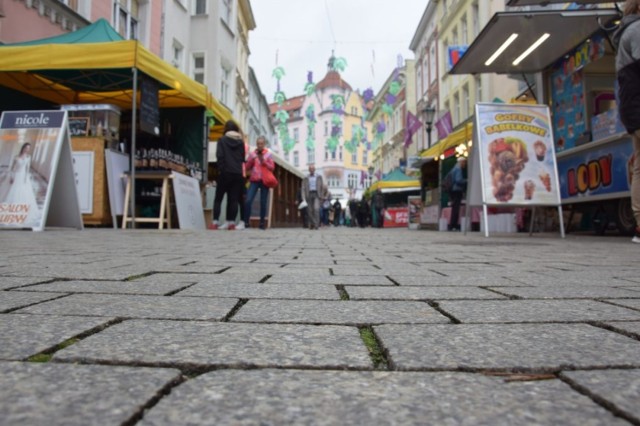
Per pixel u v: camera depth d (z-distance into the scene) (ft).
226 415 2.10
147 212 32.78
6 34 30.94
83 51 26.37
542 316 4.63
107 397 2.27
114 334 3.70
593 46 24.53
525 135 23.86
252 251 13.35
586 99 25.77
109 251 12.05
